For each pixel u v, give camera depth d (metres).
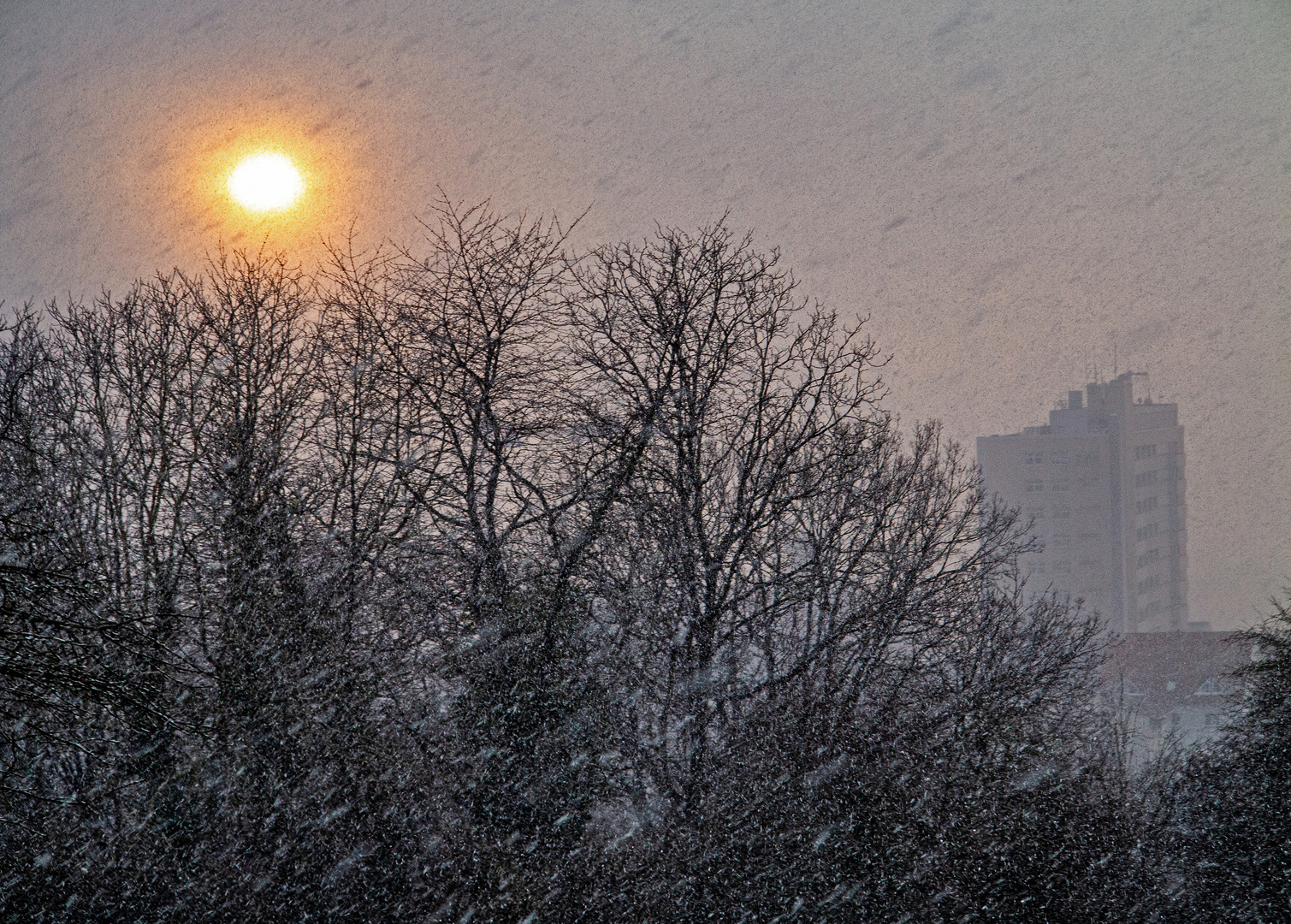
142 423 33.00
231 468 30.78
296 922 26.98
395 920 27.25
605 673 30.05
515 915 26.62
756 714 30.73
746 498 32.69
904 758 31.42
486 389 31.16
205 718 27.77
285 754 28.03
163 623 28.27
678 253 32.97
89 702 24.33
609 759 29.58
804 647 32.34
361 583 30.27
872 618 32.47
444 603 30.02
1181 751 43.91
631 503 31.08
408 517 30.92
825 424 33.47
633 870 28.09
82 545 29.55
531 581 30.20
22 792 23.69
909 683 32.97
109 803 27.22
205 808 27.88
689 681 30.11
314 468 31.64
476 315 31.95
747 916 28.12
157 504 31.62
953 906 30.16
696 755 29.78
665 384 32.34
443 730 29.28
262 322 33.66
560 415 31.66
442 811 27.89
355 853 27.42
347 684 28.92
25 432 30.72
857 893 29.02
